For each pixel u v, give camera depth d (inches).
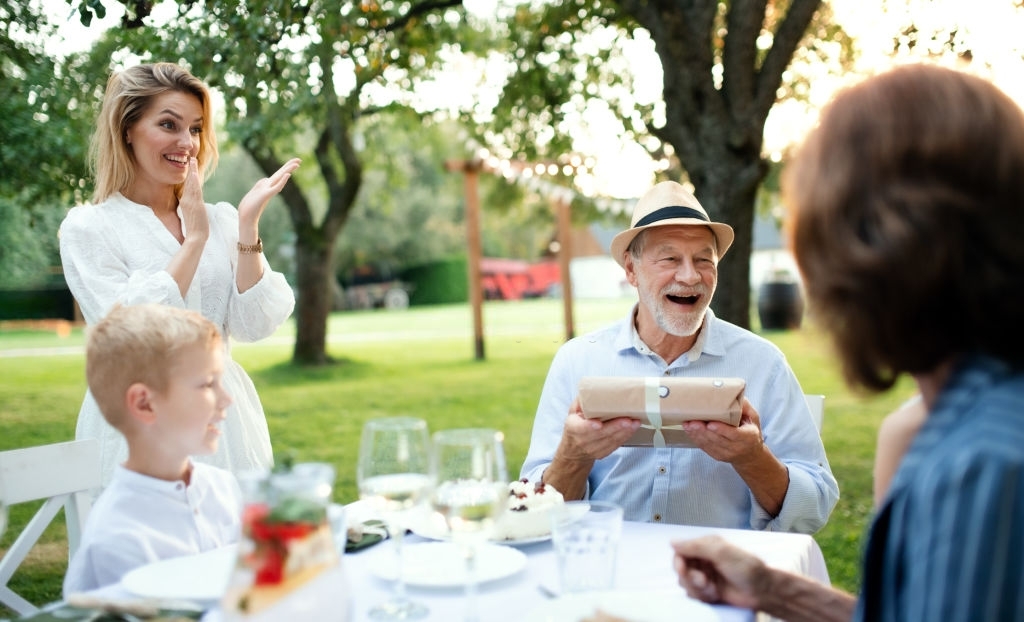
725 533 70.9
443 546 65.6
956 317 35.2
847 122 37.7
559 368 102.1
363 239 1503.4
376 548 66.9
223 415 67.2
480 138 454.0
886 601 36.1
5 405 401.1
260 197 97.6
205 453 66.1
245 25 176.9
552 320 1060.5
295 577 41.0
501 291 1732.3
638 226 96.0
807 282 39.0
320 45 215.0
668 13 236.4
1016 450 31.8
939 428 34.9
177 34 179.0
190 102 96.6
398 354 637.3
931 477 33.4
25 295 1198.3
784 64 229.8
